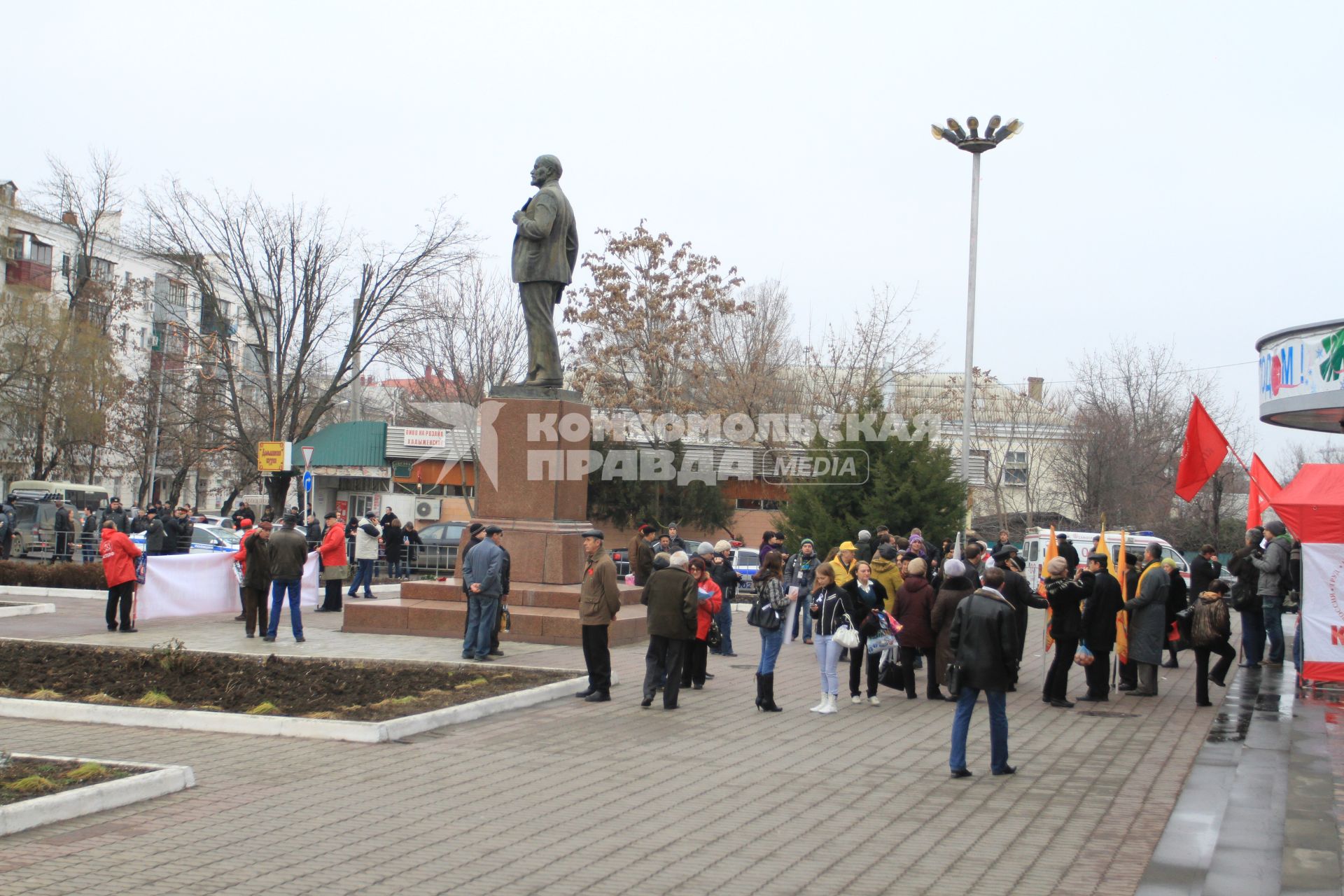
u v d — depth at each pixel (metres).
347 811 8.16
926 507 28.70
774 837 7.73
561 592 18.44
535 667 15.06
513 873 6.80
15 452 44.50
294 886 6.42
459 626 18.61
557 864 7.00
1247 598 18.44
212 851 7.05
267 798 8.45
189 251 40.09
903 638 14.53
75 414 42.44
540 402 19.30
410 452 46.16
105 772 8.58
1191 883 6.74
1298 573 18.88
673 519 43.69
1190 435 17.28
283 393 42.12
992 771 9.88
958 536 29.22
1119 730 12.31
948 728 12.38
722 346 45.16
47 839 7.17
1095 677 14.70
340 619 22.06
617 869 6.92
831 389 43.00
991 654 9.73
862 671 17.36
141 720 11.12
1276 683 16.33
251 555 17.92
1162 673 17.89
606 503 43.66
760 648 20.97
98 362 43.75
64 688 12.55
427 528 34.34
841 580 14.24
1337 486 14.98
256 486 63.16
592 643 13.43
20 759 8.90
